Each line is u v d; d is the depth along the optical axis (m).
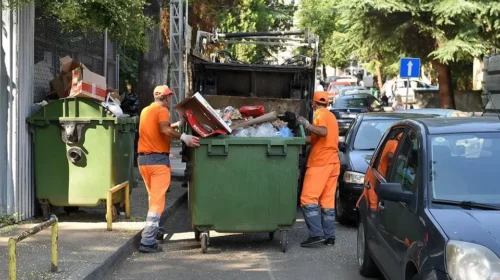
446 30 28.64
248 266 7.66
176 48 20.55
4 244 7.66
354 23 30.39
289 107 11.63
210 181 8.02
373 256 6.52
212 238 9.22
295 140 8.03
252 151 8.03
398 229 5.50
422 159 5.50
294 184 8.11
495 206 5.05
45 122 8.85
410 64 21.80
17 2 7.81
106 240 8.08
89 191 8.92
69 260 7.04
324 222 8.66
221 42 15.99
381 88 52.03
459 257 4.38
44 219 9.05
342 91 35.22
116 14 8.67
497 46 29.42
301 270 7.49
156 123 8.12
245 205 8.07
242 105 11.55
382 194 5.45
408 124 6.32
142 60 17.08
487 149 5.55
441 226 4.72
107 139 8.86
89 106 8.83
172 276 7.21
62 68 9.67
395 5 27.69
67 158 8.89
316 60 13.51
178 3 20.64
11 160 8.66
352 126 11.38
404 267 5.15
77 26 9.87
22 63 8.74
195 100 7.96
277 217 8.12
